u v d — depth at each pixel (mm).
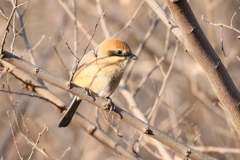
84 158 13367
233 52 14773
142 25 15711
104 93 8266
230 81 6336
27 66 6531
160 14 7027
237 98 6387
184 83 15078
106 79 8133
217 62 6207
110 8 15797
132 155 8586
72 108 8633
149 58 15945
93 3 16438
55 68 15141
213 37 13469
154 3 7141
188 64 15039
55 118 15078
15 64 6477
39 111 14891
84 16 16188
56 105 9047
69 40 15734
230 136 12383
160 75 15500
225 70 6289
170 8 5953
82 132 14195
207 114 13109
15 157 13250
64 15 15258
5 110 13625
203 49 6141
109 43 8227
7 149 12562
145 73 15383
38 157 12633
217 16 16250
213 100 14273
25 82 9000
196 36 6051
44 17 16031
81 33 15859
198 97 13719
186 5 5852
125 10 15750
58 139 14234
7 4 15062
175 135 10992
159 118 14391
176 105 14406
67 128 14602
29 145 13320
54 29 15367
